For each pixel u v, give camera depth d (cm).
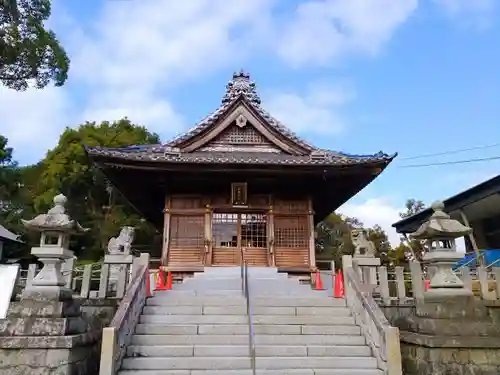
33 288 847
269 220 1762
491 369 835
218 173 1680
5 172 3509
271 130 1911
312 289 1366
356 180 1798
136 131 4378
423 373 866
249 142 1930
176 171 1641
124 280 1162
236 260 1716
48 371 770
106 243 3541
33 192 3875
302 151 1888
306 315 1062
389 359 828
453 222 952
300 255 1742
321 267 3425
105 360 771
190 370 835
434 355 839
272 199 1800
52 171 3722
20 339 780
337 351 919
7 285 857
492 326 870
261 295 1205
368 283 1209
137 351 880
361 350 923
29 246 3334
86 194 3881
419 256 3572
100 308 1095
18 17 2009
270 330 988
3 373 764
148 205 2192
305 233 1775
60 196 949
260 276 1565
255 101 2075
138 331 960
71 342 791
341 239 4775
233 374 823
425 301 938
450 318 876
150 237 3903
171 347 893
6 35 1981
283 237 1766
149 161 1573
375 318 909
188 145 1856
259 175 1703
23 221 895
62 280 884
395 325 1076
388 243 4366
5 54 2025
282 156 1847
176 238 1727
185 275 1659
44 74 2219
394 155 1605
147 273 1129
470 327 864
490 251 2109
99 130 4228
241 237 1752
